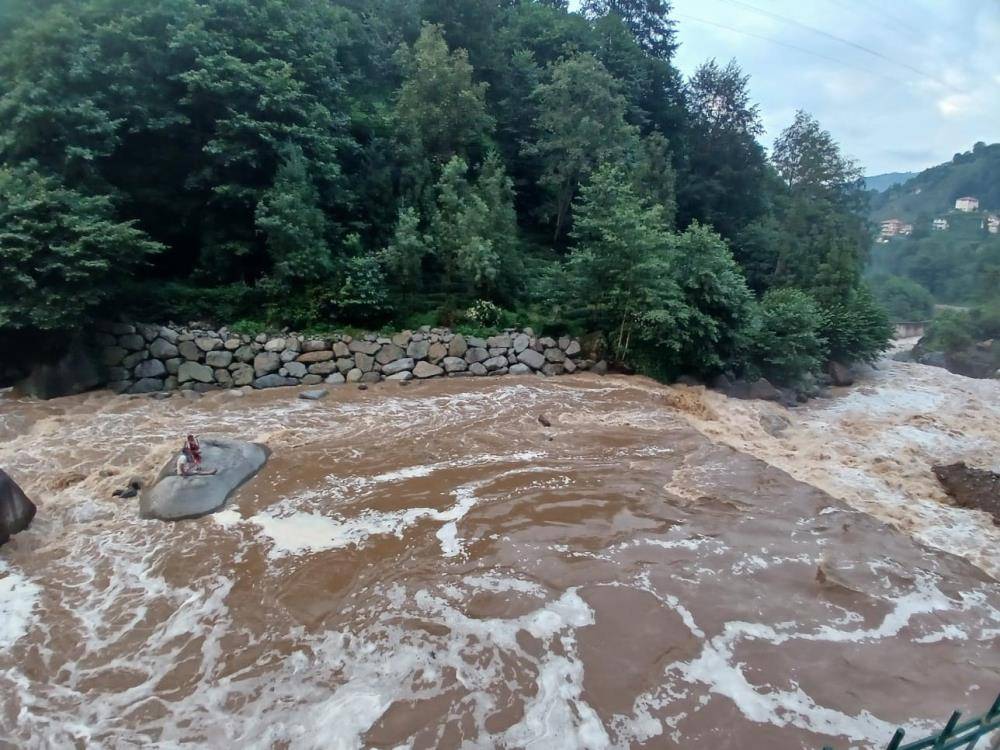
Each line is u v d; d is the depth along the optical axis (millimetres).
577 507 8492
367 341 15281
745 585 6789
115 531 7785
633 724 4852
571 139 21203
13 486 7711
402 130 18953
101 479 9195
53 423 11516
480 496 8773
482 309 16656
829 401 17594
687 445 11266
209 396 13602
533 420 12445
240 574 6848
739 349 17375
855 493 9914
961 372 26984
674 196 23859
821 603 6566
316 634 5855
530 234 23797
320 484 9102
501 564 6973
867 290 23609
